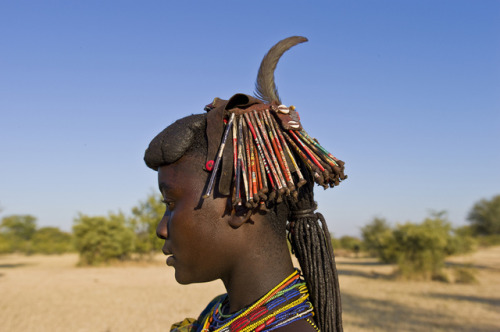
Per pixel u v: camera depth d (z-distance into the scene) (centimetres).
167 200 127
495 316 1194
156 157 126
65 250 5162
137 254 3712
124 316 1205
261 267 123
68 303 1407
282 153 117
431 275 2194
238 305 124
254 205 112
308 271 128
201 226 121
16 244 4962
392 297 1570
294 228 132
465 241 2497
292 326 116
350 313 1230
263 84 154
